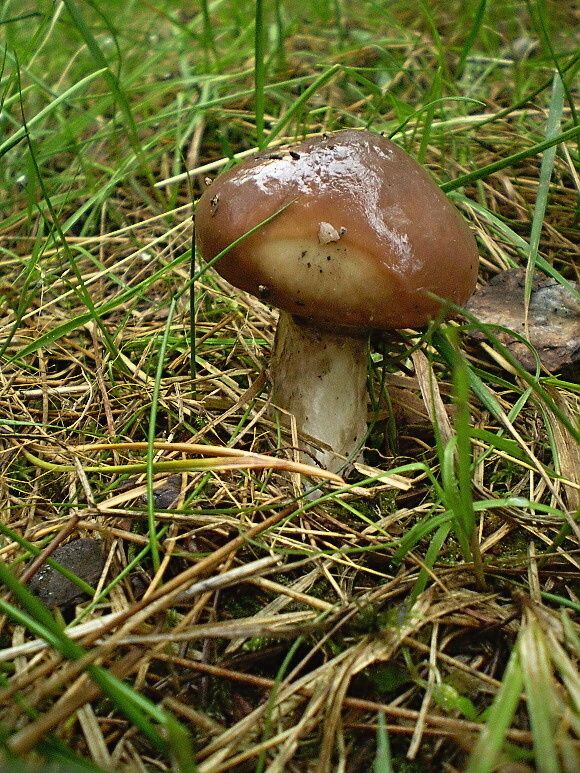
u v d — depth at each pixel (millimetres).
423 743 122
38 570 147
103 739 118
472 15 344
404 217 148
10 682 121
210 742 119
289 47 364
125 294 203
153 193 285
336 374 172
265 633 124
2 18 295
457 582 145
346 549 145
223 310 229
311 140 160
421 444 193
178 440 185
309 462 176
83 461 175
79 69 342
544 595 137
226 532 152
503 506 157
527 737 117
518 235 236
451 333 119
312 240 144
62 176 287
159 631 129
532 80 311
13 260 261
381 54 339
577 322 213
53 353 220
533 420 193
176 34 357
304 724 120
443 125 258
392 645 131
